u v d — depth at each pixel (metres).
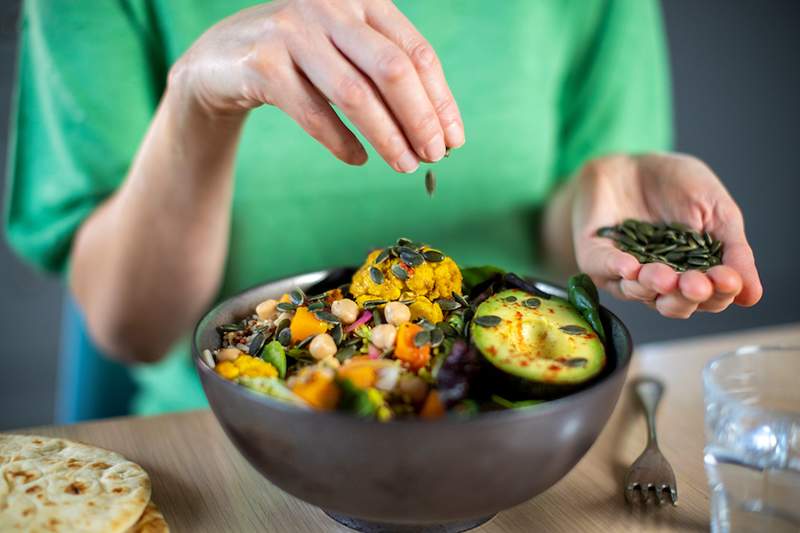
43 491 0.47
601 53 0.98
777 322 1.58
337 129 0.49
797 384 0.51
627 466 0.54
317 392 0.43
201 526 0.48
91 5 0.81
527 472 0.42
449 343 0.48
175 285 0.81
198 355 0.46
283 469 0.43
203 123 0.65
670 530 0.48
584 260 0.60
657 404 0.59
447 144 0.49
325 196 0.90
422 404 0.45
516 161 0.95
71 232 0.87
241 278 0.92
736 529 0.46
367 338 0.49
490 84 0.92
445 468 0.40
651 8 1.00
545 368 0.45
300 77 0.48
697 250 0.57
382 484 0.41
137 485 0.49
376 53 0.45
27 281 1.28
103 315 0.84
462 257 0.96
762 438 0.45
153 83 0.88
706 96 1.49
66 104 0.83
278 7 0.51
